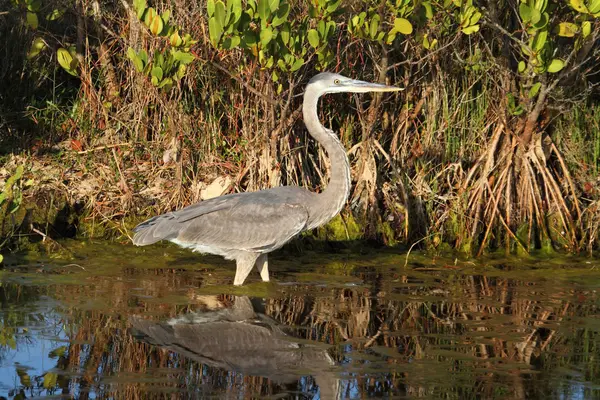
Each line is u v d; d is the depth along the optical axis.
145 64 12.60
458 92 14.87
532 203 14.02
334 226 13.93
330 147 11.73
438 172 14.47
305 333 9.25
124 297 10.44
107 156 14.72
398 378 7.88
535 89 12.78
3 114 15.32
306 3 13.34
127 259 12.53
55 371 7.86
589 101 15.59
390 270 12.49
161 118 14.84
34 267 11.80
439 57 14.45
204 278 11.62
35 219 13.26
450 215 14.15
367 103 14.95
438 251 13.83
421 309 10.30
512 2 13.74
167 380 7.72
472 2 12.58
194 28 13.99
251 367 8.15
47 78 16.19
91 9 15.45
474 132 14.72
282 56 12.52
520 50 13.49
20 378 7.65
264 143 13.67
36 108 15.43
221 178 13.97
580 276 12.30
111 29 15.39
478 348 8.82
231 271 12.09
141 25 14.40
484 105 14.72
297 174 14.20
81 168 14.42
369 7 12.77
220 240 11.23
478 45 14.59
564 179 14.70
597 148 14.98
